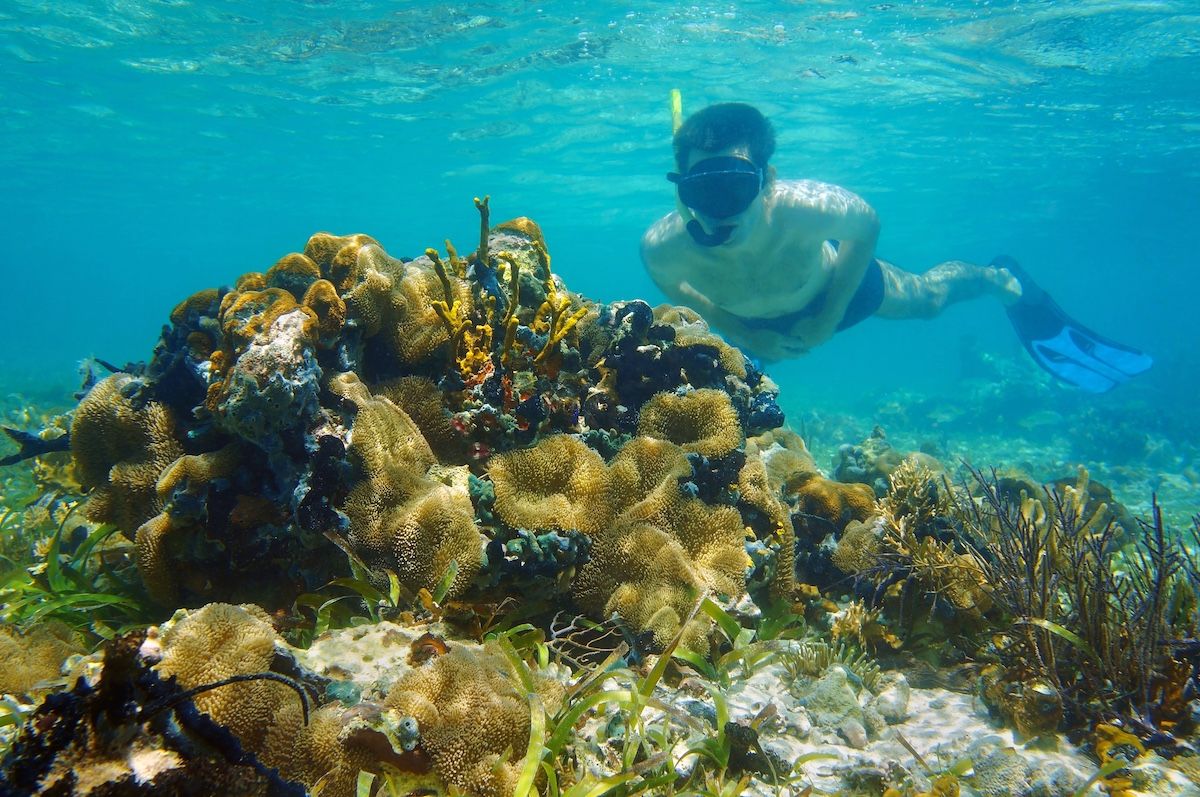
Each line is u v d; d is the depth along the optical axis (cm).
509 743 231
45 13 1548
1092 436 2041
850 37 1630
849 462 666
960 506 480
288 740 215
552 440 373
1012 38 1630
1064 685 337
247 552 316
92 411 355
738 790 246
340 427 337
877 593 422
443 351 397
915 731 321
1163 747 300
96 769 154
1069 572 370
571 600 351
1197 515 423
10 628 291
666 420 422
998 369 3522
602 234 5859
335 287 386
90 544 353
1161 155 2825
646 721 277
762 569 397
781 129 2412
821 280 771
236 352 328
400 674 253
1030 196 3784
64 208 4831
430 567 314
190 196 4097
